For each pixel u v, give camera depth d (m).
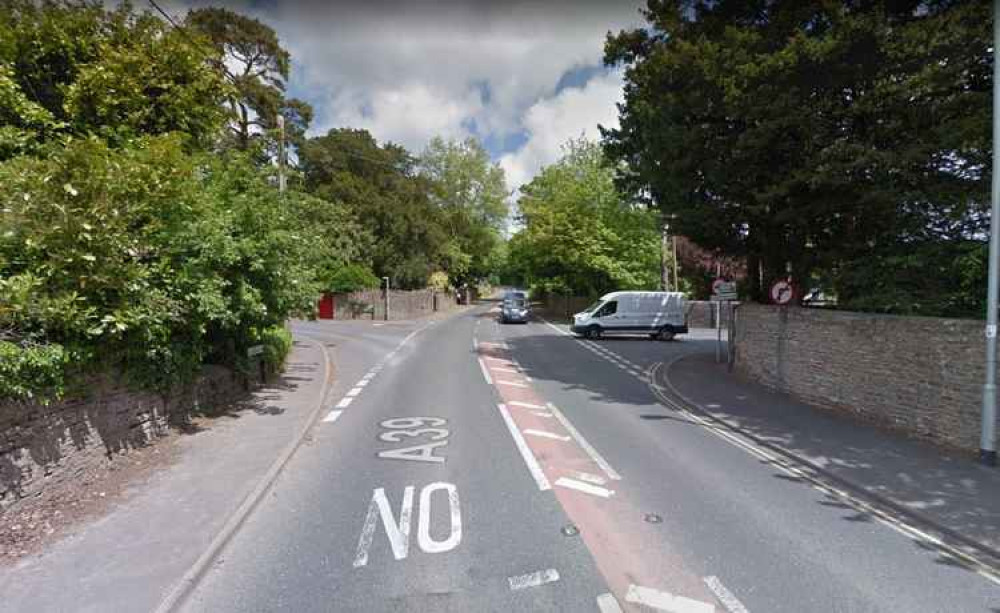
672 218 11.66
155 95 8.04
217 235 6.41
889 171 7.45
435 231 36.84
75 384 4.80
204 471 5.42
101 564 3.57
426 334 22.23
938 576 3.62
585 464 5.90
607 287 31.92
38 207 4.46
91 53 7.49
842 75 7.56
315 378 11.27
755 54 8.00
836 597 3.33
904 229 8.07
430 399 9.43
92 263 4.74
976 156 7.07
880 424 7.51
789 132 8.30
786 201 9.14
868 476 5.44
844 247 9.15
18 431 4.16
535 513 4.56
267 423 7.43
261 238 7.64
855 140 7.85
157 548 3.80
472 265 50.78
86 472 5.02
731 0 9.74
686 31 10.19
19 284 4.08
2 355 3.83
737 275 24.06
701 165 9.70
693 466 5.89
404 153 39.44
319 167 31.89
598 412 8.53
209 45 9.24
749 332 11.48
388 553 3.87
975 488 5.11
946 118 7.20
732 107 8.21
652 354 16.25
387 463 5.91
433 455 6.19
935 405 6.60
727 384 10.94
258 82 23.06
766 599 3.30
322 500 4.86
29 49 7.01
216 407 8.27
